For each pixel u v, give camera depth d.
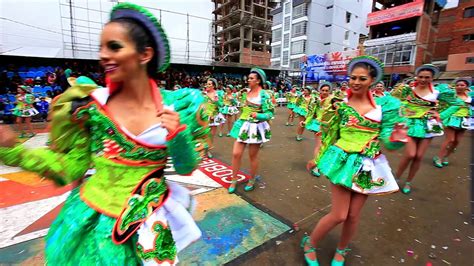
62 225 1.23
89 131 1.32
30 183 4.16
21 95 7.86
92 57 16.16
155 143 1.24
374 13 31.22
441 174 5.27
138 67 1.20
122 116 1.23
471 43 27.72
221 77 23.55
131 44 1.13
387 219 3.43
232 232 2.96
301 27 38.69
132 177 1.24
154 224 1.21
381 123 2.29
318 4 38.34
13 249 2.55
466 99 5.77
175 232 1.31
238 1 49.12
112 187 1.23
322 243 2.85
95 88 1.28
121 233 1.15
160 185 1.32
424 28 27.86
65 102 1.22
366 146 2.26
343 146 2.33
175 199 1.38
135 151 1.22
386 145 2.24
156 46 1.28
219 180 4.55
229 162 5.66
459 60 25.25
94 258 1.14
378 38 30.62
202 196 3.89
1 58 14.02
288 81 29.69
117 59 1.12
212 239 2.81
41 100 11.26
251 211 3.47
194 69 22.72
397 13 28.92
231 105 8.93
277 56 44.03
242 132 3.93
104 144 1.24
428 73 4.12
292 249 2.70
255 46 52.97
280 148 7.11
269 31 51.81
